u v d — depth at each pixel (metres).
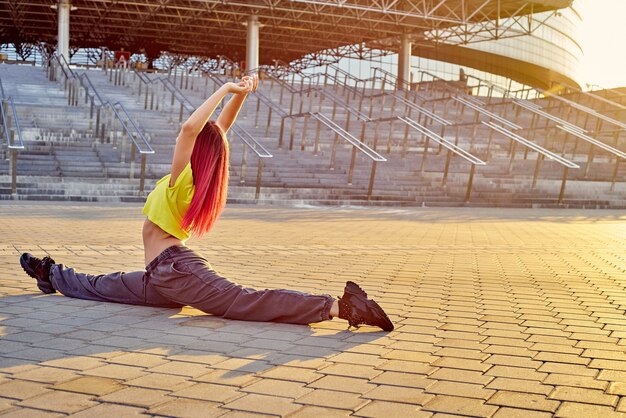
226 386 3.02
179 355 3.50
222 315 4.37
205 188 4.27
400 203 18.48
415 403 2.85
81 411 2.66
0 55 41.84
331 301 4.20
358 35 43.78
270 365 3.37
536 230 12.40
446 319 4.58
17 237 8.62
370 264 7.29
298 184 18.84
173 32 46.72
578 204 20.27
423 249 8.87
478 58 55.78
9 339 3.75
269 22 41.28
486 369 3.38
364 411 2.73
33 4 36.12
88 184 16.30
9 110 20.92
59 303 4.74
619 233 12.10
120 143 19.98
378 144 24.28
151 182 17.25
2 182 15.77
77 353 3.50
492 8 37.88
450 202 19.19
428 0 36.12
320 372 3.27
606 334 4.22
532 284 6.21
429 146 24.91
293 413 2.69
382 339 3.96
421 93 33.44
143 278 4.57
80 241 8.45
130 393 2.89
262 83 32.56
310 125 25.42
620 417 2.72
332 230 11.18
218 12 37.44
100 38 50.31
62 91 25.70
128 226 10.47
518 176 22.33
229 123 4.63
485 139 27.00
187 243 8.63
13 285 5.41
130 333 3.95
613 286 6.18
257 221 12.33
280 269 6.70
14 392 2.87
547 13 59.91
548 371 3.37
